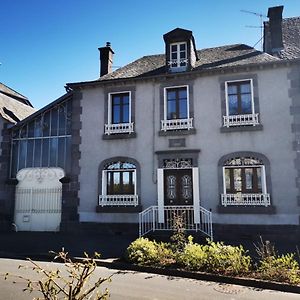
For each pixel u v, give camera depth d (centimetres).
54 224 1438
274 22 1466
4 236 1290
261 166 1227
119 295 605
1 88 2091
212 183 1259
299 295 621
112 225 1328
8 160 1527
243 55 1408
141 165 1345
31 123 1545
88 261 330
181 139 1321
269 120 1239
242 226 1198
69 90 1496
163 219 1268
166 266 799
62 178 1416
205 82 1335
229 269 744
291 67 1245
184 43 1407
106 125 1409
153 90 1390
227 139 1271
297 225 1152
